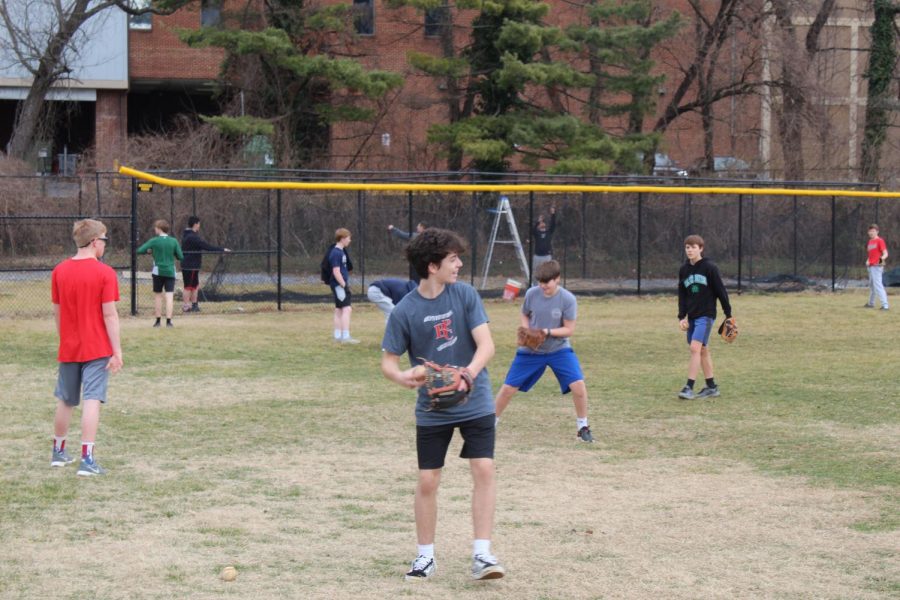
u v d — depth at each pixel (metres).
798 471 8.92
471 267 26.67
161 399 12.26
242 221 25.92
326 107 36.91
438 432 6.05
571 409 11.98
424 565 6.12
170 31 40.66
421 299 6.07
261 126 34.06
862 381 13.91
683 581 6.06
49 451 9.44
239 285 24.88
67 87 39.62
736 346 17.66
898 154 44.31
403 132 39.66
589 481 8.59
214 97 39.38
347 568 6.31
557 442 10.18
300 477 8.63
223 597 5.77
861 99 44.44
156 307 19.22
